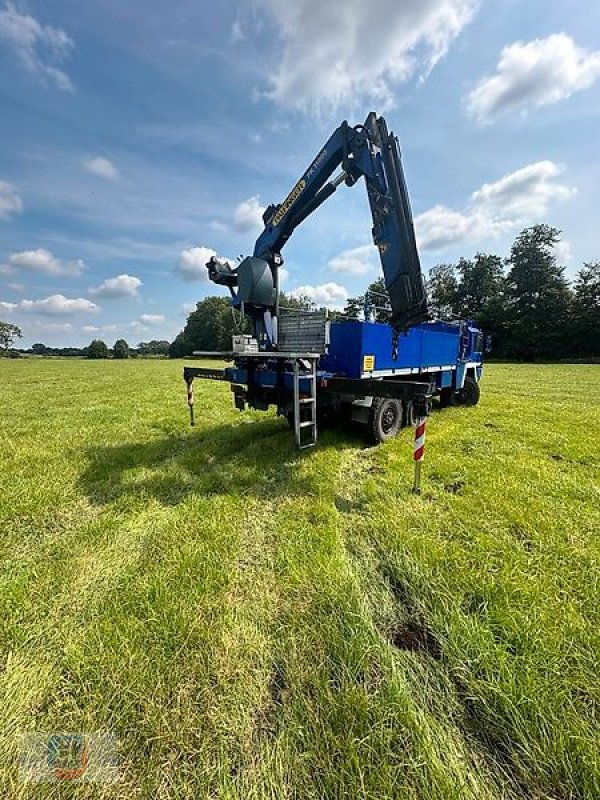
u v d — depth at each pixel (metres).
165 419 7.31
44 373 21.03
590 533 2.71
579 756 1.26
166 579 2.25
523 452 4.72
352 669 1.60
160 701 1.49
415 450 3.46
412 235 4.28
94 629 1.86
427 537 2.66
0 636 1.84
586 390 11.54
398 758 1.27
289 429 6.21
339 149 4.59
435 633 1.82
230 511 3.19
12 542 2.78
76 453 4.90
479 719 1.43
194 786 1.22
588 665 1.61
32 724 1.42
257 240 5.95
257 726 1.40
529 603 1.98
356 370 4.64
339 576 2.25
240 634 1.83
